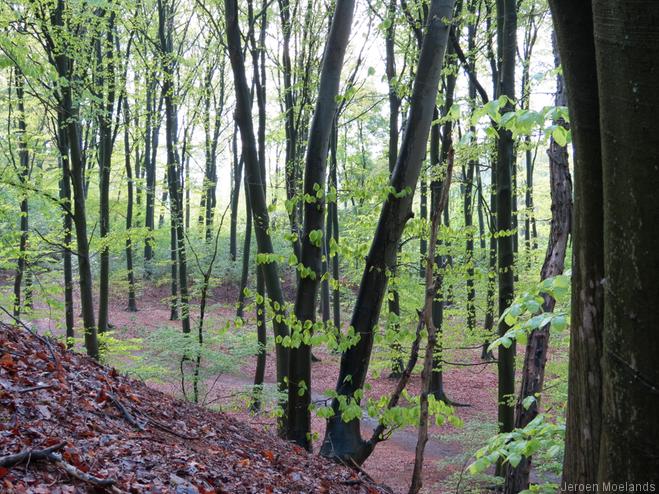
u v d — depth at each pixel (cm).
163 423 535
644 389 152
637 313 152
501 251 813
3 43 817
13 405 392
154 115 1498
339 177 2556
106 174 1271
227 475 450
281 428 823
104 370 624
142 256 2923
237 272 2648
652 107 146
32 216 1511
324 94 709
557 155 526
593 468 196
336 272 1844
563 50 192
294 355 751
